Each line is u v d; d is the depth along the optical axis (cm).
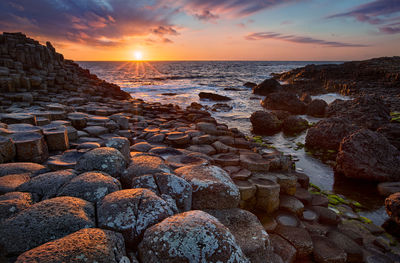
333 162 869
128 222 230
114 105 1312
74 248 175
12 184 288
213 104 2230
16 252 193
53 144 485
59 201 238
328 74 3769
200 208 343
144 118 1161
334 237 412
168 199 286
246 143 780
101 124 745
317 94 2981
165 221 225
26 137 429
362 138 747
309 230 420
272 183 464
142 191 269
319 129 1070
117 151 374
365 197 627
